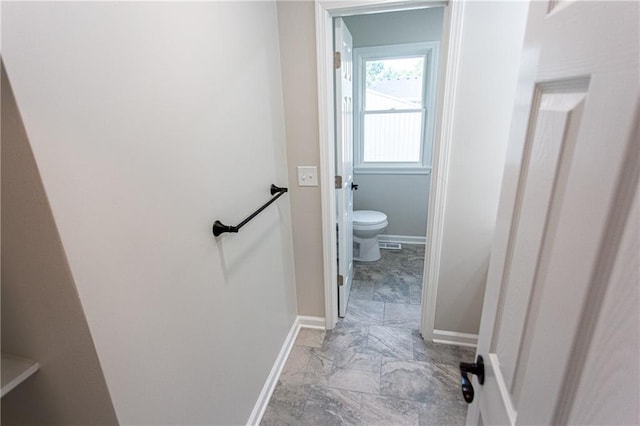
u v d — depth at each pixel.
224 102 1.16
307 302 2.20
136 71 0.75
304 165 1.89
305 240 2.05
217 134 1.12
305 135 1.83
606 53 0.32
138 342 0.78
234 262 1.27
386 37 3.06
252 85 1.40
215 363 1.15
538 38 0.52
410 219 3.55
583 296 0.34
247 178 1.37
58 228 0.58
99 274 0.66
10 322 0.68
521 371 0.51
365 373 1.81
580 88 0.38
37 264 0.62
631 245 0.29
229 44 1.19
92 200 0.64
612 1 0.32
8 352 0.70
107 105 0.67
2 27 0.49
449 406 1.59
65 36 0.58
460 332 2.00
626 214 0.29
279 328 1.84
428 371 1.81
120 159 0.71
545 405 0.42
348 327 2.21
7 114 0.53
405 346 2.01
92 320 0.65
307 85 1.74
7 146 0.55
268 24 1.56
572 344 0.36
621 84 0.30
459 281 1.91
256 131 1.45
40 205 0.57
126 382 0.74
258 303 1.53
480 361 0.75
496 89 1.55
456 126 1.65
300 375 1.81
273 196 1.67
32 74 0.53
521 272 0.53
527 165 0.53
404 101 3.26
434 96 3.13
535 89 0.52
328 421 1.53
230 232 1.15
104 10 0.66
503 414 0.57
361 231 3.05
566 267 0.38
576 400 0.36
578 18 0.39
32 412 0.75
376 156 3.48
